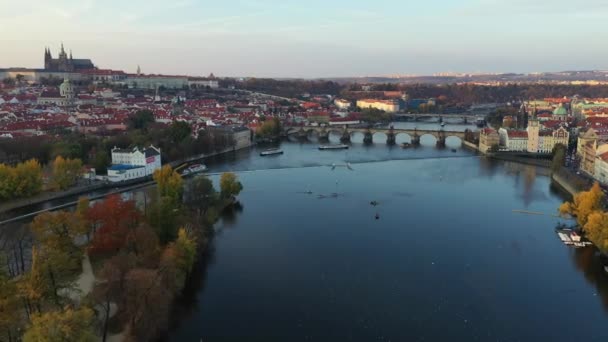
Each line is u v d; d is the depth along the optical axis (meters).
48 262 172.25
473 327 198.00
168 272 199.75
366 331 194.50
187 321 198.12
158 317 178.62
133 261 193.75
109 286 174.75
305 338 189.12
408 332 194.25
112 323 178.75
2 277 166.75
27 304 166.12
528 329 197.00
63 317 140.50
